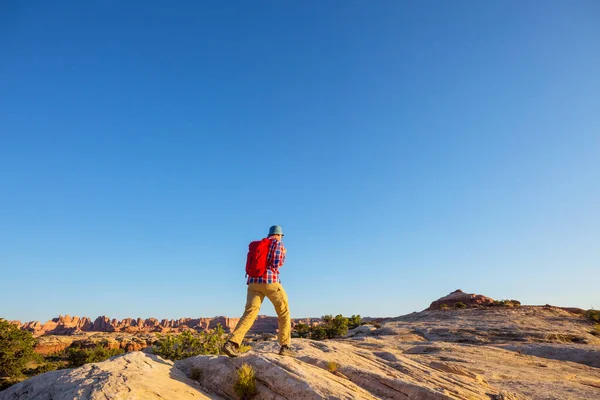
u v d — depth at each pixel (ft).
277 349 38.01
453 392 26.21
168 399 18.49
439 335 133.39
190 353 52.65
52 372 20.68
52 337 453.99
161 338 54.34
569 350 83.71
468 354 78.38
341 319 206.18
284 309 24.98
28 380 20.15
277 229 25.17
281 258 24.49
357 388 23.16
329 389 20.38
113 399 16.78
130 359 22.29
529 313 170.60
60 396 17.40
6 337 184.65
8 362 181.47
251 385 21.04
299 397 19.94
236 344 23.32
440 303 259.39
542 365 68.03
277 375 21.57
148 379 19.89
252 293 24.34
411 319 192.65
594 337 122.93
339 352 33.53
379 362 32.04
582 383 52.11
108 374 19.36
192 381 22.70
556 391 43.45
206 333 54.95
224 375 22.76
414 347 90.53
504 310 179.83
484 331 133.18
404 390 23.31
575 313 181.57
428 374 30.09
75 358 220.43
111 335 508.12
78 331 640.58
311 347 35.32
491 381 49.96
